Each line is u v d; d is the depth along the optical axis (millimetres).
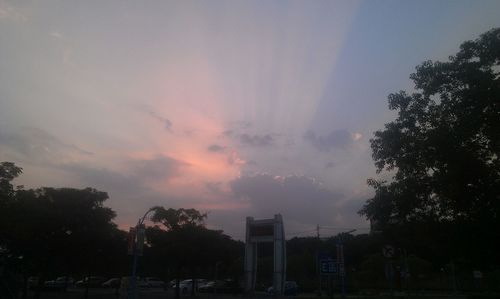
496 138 19641
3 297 38562
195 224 52094
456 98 21047
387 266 28375
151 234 50125
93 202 44750
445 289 64125
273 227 58344
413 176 22172
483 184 19781
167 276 83938
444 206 21562
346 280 70000
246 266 59250
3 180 38344
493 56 20891
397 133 22453
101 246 47781
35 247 41531
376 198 23109
